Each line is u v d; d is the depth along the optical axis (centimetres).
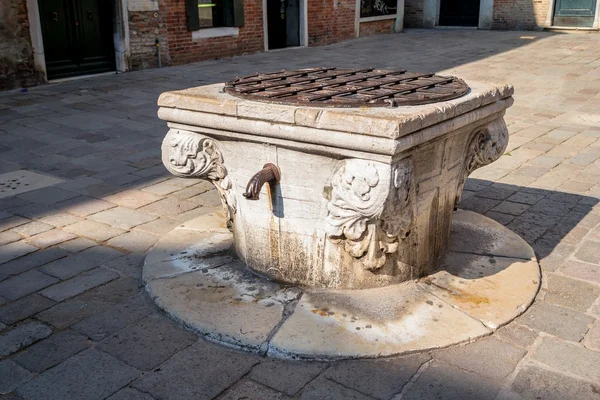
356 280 333
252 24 1372
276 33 1498
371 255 321
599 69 1109
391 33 1803
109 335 306
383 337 292
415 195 323
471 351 288
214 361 283
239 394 261
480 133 371
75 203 496
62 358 288
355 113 290
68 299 342
